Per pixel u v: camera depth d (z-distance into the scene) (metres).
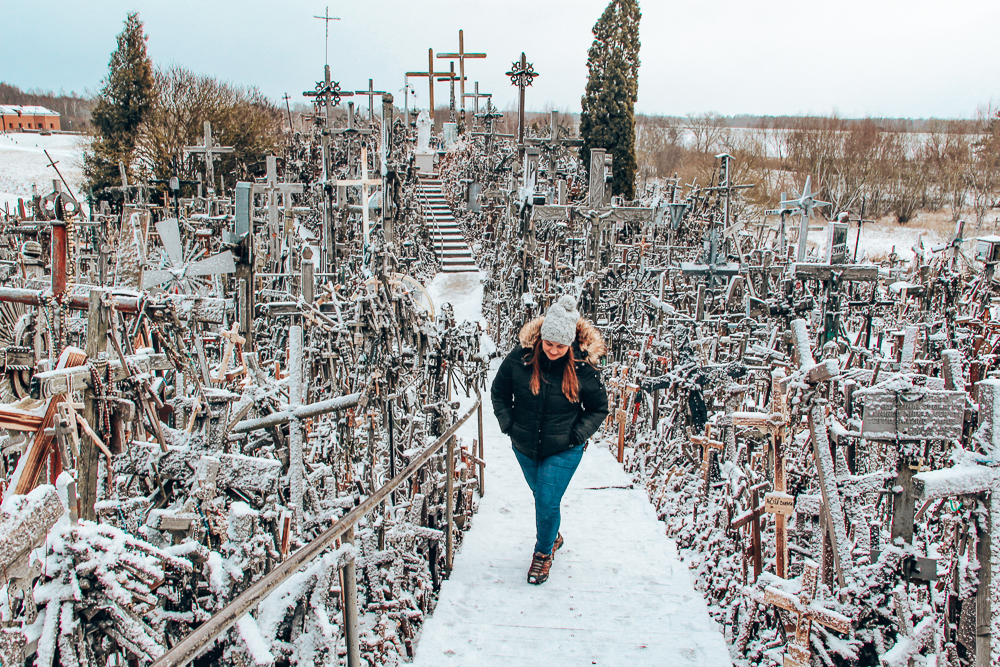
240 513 2.08
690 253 13.23
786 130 65.69
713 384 5.55
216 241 9.48
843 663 2.59
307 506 2.83
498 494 5.39
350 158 16.11
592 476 5.68
